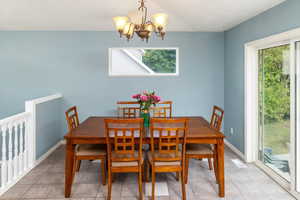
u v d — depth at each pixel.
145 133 2.71
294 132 2.62
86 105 4.68
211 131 2.76
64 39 4.59
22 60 4.58
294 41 2.61
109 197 2.51
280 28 2.80
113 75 4.67
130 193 2.71
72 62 4.62
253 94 3.65
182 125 3.07
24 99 4.61
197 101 4.75
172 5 3.05
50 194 2.68
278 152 3.09
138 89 4.70
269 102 3.32
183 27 4.29
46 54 4.60
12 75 4.59
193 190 2.78
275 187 2.85
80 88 4.66
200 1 2.88
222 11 3.25
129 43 4.62
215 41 4.70
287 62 2.87
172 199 2.56
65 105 4.67
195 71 4.71
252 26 3.51
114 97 4.69
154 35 4.64
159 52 4.80
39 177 3.14
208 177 3.13
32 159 3.44
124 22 2.64
